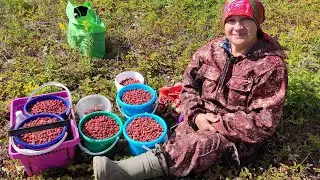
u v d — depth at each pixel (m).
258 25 1.15
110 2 2.02
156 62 1.68
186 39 1.83
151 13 1.94
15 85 1.57
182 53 1.74
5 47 1.76
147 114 1.33
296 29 1.84
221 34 1.85
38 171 1.26
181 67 1.66
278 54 1.17
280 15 1.94
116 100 1.46
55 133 1.21
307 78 1.50
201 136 1.19
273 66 1.15
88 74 1.63
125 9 1.99
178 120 1.41
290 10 1.97
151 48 1.78
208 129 1.24
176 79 1.62
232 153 1.22
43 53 1.75
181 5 1.99
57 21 1.92
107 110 1.41
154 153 1.20
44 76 1.60
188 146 1.19
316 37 1.79
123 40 1.82
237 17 1.12
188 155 1.19
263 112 1.17
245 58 1.19
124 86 1.43
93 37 1.64
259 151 1.31
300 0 2.04
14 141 1.18
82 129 1.29
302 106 1.42
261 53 1.17
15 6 1.97
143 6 1.99
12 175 1.27
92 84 1.58
